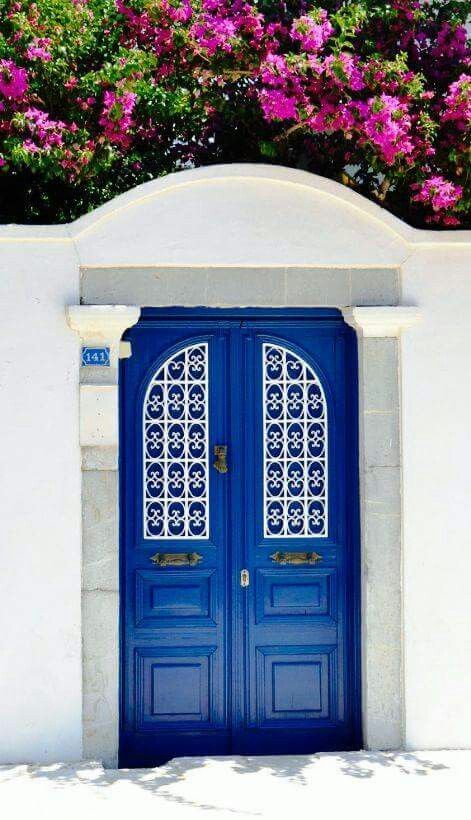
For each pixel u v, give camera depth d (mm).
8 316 5980
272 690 6277
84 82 6773
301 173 6082
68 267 6008
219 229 6078
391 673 6160
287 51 6539
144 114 7414
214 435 6266
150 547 6223
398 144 6234
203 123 7449
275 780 5723
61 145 6602
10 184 7270
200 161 7469
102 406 6008
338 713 6301
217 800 5438
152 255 6039
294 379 6320
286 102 6273
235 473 6273
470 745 6180
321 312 6270
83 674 5988
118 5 6746
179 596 6234
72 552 5980
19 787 5590
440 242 6199
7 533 5949
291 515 6309
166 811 5285
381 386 6191
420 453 6195
